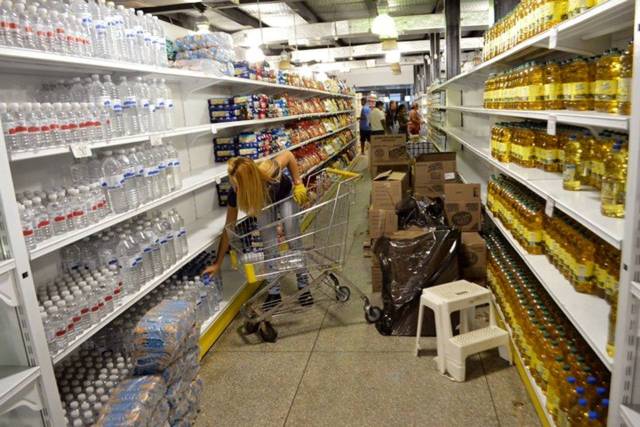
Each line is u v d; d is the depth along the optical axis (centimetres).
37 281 241
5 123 180
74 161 265
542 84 268
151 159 303
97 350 257
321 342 327
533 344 238
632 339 142
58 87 252
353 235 584
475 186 398
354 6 1098
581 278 206
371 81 2492
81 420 204
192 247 336
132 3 616
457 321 313
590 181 227
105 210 236
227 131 506
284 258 332
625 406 146
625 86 167
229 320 363
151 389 208
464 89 742
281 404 260
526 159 300
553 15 235
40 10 208
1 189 163
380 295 398
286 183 356
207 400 267
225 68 411
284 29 1112
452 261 331
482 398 252
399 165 675
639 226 135
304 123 773
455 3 833
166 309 240
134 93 295
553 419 205
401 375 280
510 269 309
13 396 166
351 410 250
